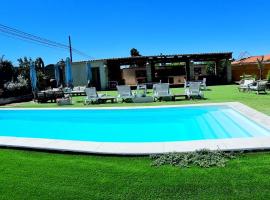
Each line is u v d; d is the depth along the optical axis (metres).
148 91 24.36
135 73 37.66
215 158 5.26
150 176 4.72
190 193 4.13
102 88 30.08
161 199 4.02
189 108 12.98
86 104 16.83
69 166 5.38
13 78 25.42
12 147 6.86
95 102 17.30
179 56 28.59
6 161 5.91
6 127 12.63
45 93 19.38
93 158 5.84
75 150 6.18
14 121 13.98
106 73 29.98
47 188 4.49
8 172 5.23
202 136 9.38
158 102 15.82
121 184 4.50
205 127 10.52
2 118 15.09
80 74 31.42
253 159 5.26
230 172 4.68
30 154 6.41
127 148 6.09
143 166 5.18
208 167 4.93
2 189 4.53
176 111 13.04
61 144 6.73
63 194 4.28
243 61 36.53
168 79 31.22
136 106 13.82
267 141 6.08
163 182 4.49
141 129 10.89
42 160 5.88
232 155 5.50
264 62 31.06
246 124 9.98
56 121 13.34
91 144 6.60
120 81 32.94
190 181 4.46
